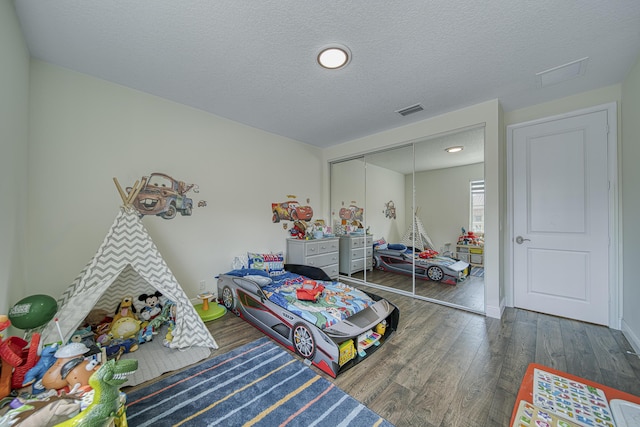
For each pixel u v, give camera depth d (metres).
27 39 1.68
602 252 2.41
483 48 1.79
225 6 1.41
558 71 2.10
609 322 2.37
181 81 2.25
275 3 1.39
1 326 1.06
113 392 0.97
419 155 3.32
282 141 3.83
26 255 1.83
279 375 1.67
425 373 1.69
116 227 1.92
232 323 2.49
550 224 2.68
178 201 2.71
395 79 2.21
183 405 1.40
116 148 2.30
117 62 1.97
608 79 2.24
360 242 4.08
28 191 1.86
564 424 0.83
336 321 1.90
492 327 2.38
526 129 2.82
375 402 1.43
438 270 3.19
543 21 1.53
